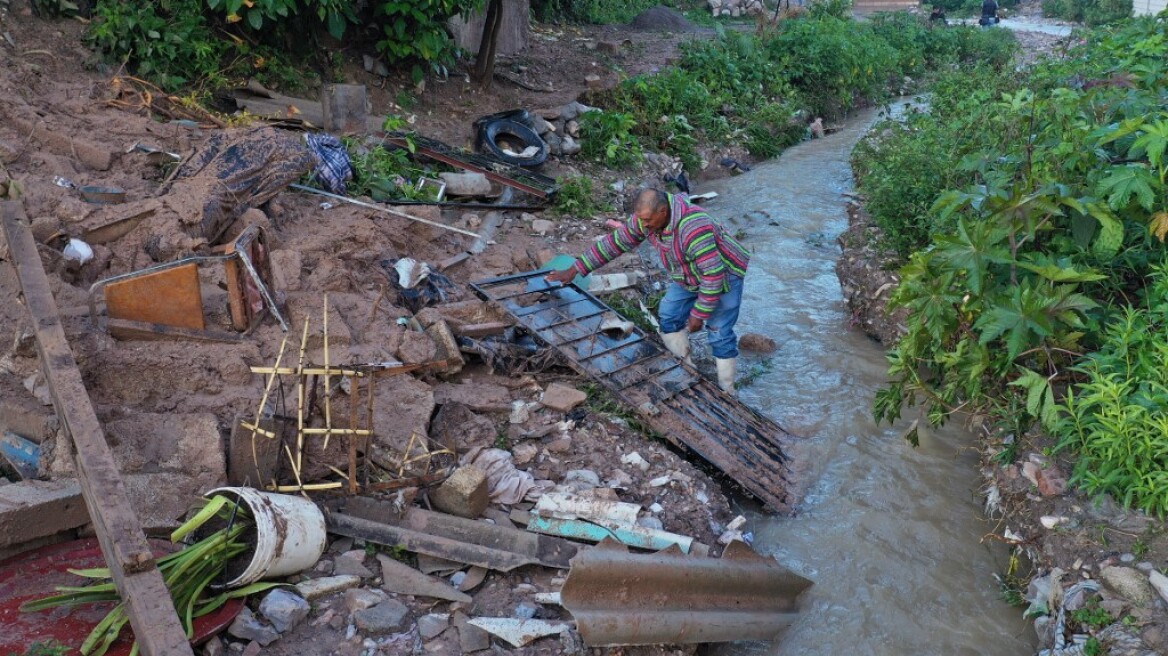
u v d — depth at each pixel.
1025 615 4.70
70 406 3.90
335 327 5.42
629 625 3.97
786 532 5.41
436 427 5.23
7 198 5.82
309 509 4.16
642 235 6.12
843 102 17.41
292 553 3.97
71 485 4.05
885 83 19.39
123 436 4.32
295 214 6.99
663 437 5.79
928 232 8.07
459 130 10.70
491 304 6.41
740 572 4.50
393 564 4.24
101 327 4.84
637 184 11.12
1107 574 4.39
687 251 5.85
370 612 3.94
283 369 4.31
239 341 5.06
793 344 7.72
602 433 5.61
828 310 8.39
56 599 3.52
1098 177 5.75
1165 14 10.28
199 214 5.92
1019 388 5.53
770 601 4.72
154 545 3.98
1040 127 7.27
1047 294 5.09
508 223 8.84
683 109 13.65
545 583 4.36
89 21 8.84
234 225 6.34
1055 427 4.81
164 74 8.67
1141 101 6.41
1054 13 34.78
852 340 7.82
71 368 4.12
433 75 11.58
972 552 5.27
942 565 5.18
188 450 4.30
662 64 15.66
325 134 8.32
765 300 8.55
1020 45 22.11
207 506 3.85
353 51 10.78
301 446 4.39
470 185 8.99
